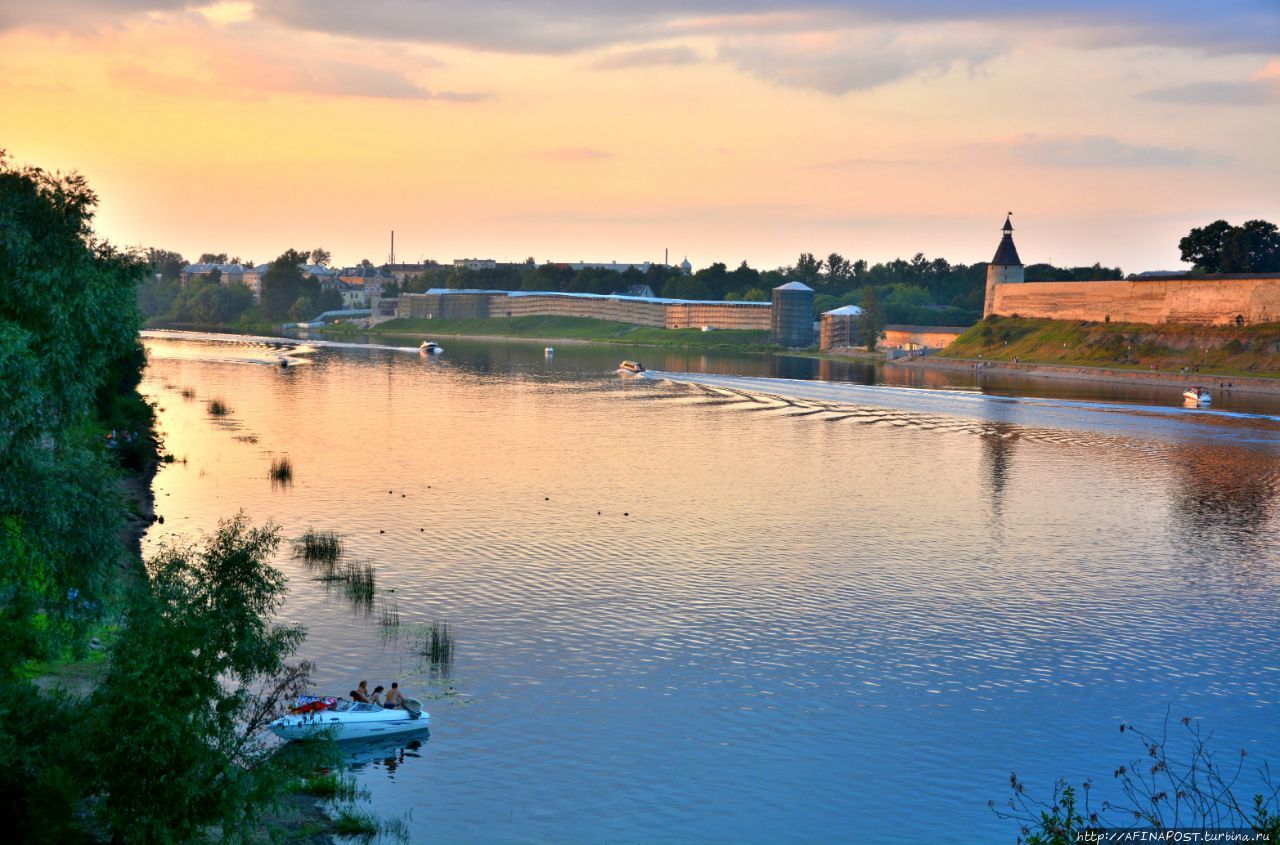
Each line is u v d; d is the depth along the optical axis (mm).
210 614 37656
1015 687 58188
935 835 43094
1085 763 49719
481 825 42875
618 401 199625
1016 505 107875
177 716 34562
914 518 100500
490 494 105625
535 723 52125
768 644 63781
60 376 45156
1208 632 67688
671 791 46062
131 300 50812
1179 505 109375
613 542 87312
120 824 33781
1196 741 52156
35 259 45094
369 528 89250
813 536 91875
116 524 46531
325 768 46688
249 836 38281
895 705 55469
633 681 57594
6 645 41281
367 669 57750
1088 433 166125
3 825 33281
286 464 112375
